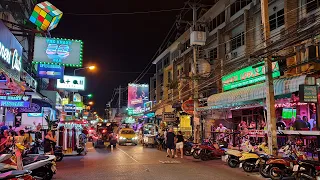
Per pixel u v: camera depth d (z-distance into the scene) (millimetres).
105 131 27516
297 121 14320
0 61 10359
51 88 36531
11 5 22859
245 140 17219
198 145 17219
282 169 10695
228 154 13844
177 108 31828
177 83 34969
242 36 25938
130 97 54562
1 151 9914
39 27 19656
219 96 20516
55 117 33844
